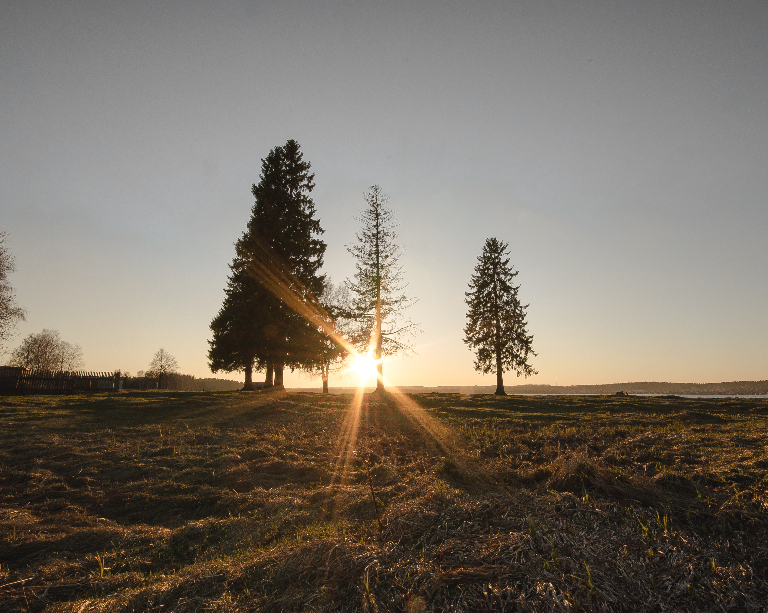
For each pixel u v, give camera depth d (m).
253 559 5.46
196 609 4.36
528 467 9.84
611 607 3.75
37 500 8.97
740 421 17.59
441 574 4.32
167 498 9.16
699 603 3.79
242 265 34.59
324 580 4.59
